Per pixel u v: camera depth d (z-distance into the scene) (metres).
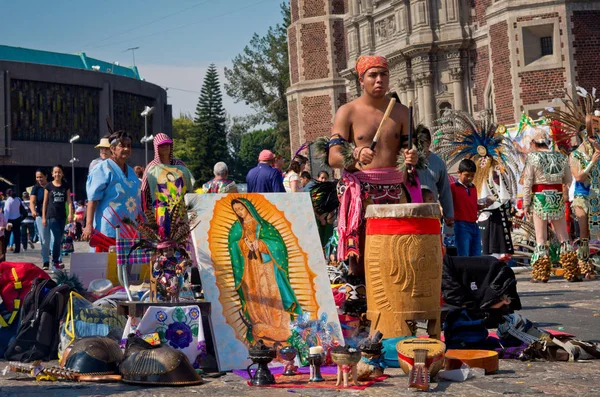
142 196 7.92
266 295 6.54
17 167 82.00
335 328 6.50
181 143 132.62
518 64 32.69
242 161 138.12
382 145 6.94
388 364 6.06
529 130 16.44
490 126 13.69
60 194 16.73
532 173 12.72
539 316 8.73
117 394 5.22
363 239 6.91
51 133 82.88
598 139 13.24
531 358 6.31
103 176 8.20
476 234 11.53
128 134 8.38
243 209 6.80
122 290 7.29
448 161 13.80
